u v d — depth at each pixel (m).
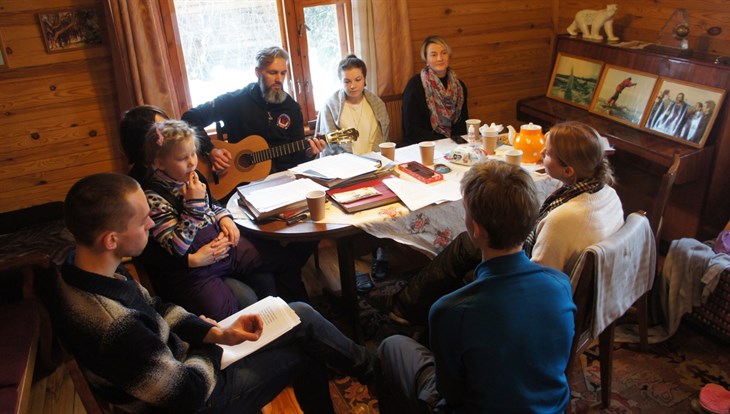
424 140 3.10
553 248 1.63
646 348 2.21
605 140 2.49
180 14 2.99
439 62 3.05
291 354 1.62
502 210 1.15
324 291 2.68
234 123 2.80
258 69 2.69
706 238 2.83
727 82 2.48
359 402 2.03
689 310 2.20
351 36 3.37
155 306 1.53
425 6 3.45
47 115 2.90
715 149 2.59
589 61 3.29
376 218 1.96
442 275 1.99
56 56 2.82
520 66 3.93
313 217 1.96
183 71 3.08
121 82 2.91
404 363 1.49
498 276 1.16
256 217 1.99
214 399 1.45
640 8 3.15
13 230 2.78
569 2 3.68
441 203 2.04
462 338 1.14
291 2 3.15
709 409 1.85
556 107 3.42
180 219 1.88
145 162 1.91
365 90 3.11
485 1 3.61
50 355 2.29
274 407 1.92
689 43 2.88
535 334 1.15
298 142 2.68
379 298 2.55
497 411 1.15
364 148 3.06
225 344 1.48
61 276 1.26
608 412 1.93
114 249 1.28
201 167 2.55
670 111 2.74
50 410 2.11
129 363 1.24
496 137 2.41
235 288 2.04
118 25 2.75
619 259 1.58
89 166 3.07
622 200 3.25
